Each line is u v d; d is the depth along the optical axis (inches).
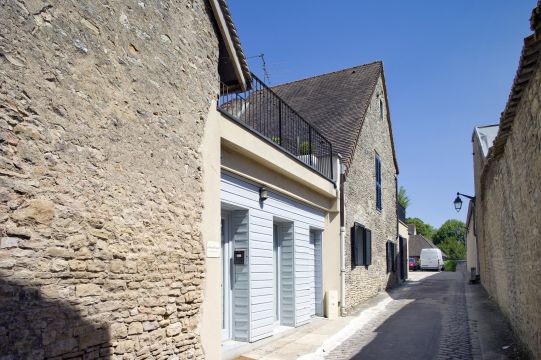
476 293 687.1
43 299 155.6
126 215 195.8
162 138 222.7
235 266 336.2
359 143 606.2
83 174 174.9
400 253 971.3
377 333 398.6
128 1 205.9
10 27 149.2
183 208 235.8
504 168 355.3
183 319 229.3
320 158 512.4
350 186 555.5
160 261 215.2
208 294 251.8
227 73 310.8
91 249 176.7
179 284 228.1
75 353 166.4
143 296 202.7
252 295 333.4
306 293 436.1
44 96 160.2
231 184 315.3
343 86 711.1
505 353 306.5
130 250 196.9
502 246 418.0
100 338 177.6
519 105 260.5
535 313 255.0
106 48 190.9
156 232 213.8
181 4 245.9
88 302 173.5
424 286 856.9
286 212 401.7
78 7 177.6
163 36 228.8
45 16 162.6
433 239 3169.3
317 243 495.2
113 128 191.6
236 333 331.3
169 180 225.9
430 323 445.4
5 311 142.9
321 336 383.6
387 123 833.5
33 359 150.5
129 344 192.5
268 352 325.1
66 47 170.9
